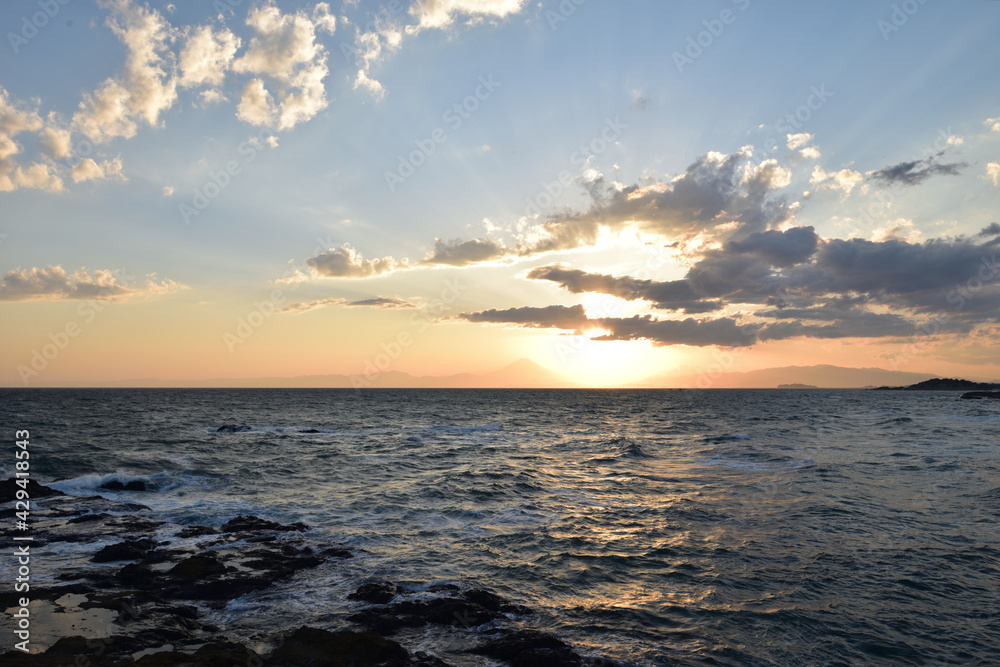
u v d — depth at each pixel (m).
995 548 14.49
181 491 22.28
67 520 16.83
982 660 8.86
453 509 19.23
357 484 23.89
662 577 12.59
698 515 18.30
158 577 11.68
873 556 13.95
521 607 10.70
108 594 10.55
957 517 17.69
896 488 22.42
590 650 8.89
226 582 11.50
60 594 10.42
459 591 11.38
